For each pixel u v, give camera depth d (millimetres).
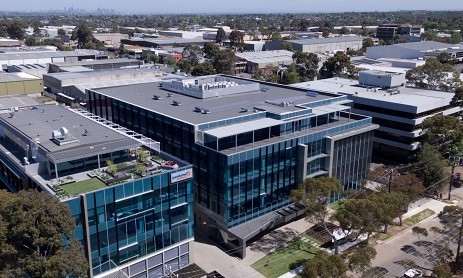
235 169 69562
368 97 114375
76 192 56312
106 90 105625
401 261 67688
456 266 60969
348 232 67938
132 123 91000
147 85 113188
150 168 63719
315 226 78625
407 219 81562
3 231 45062
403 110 105812
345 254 60438
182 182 64062
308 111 82438
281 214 76812
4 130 77812
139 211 60094
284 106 86688
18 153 71375
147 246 62438
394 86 127312
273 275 64688
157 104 90125
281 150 75938
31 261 45562
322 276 51969
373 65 193125
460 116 122688
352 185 90312
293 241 74000
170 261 65875
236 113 82562
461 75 163125
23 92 130500
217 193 71750
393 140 109875
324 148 83438
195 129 72438
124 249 59875
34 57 184375
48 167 61094
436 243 71125
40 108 88312
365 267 58750
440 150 102625
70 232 48375
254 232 70562
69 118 80188
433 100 111250
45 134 69750
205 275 64812
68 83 134000
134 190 58688
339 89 126875
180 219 65250
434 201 89875
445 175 93375
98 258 57656
